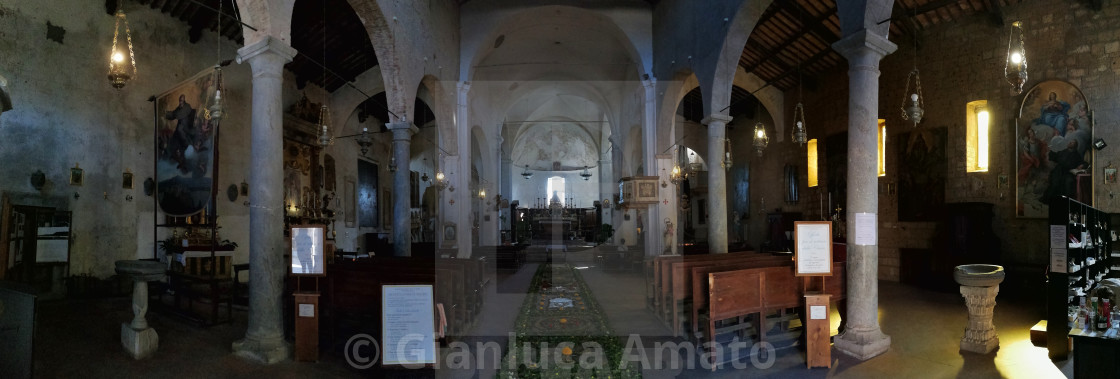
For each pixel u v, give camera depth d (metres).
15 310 4.55
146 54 11.55
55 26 9.98
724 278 6.51
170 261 11.33
